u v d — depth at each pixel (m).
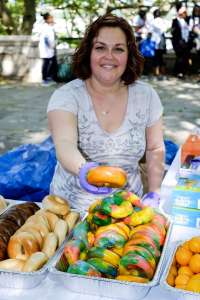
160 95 8.80
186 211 1.75
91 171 1.50
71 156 1.81
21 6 13.86
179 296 1.29
